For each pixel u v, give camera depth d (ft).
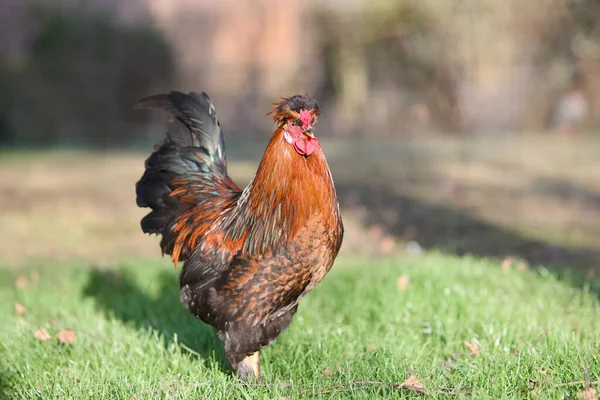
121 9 142.10
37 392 16.65
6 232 47.24
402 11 122.52
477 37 119.85
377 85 134.41
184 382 16.96
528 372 16.21
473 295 22.71
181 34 154.61
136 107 20.56
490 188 58.13
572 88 117.08
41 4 115.75
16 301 26.63
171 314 24.12
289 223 15.48
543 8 115.24
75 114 113.29
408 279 25.20
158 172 19.93
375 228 44.91
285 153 15.61
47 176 75.31
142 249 42.45
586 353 15.92
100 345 20.07
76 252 41.34
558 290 23.85
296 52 153.79
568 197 52.47
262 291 15.94
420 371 16.87
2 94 105.60
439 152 88.22
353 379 16.48
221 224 16.98
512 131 121.60
